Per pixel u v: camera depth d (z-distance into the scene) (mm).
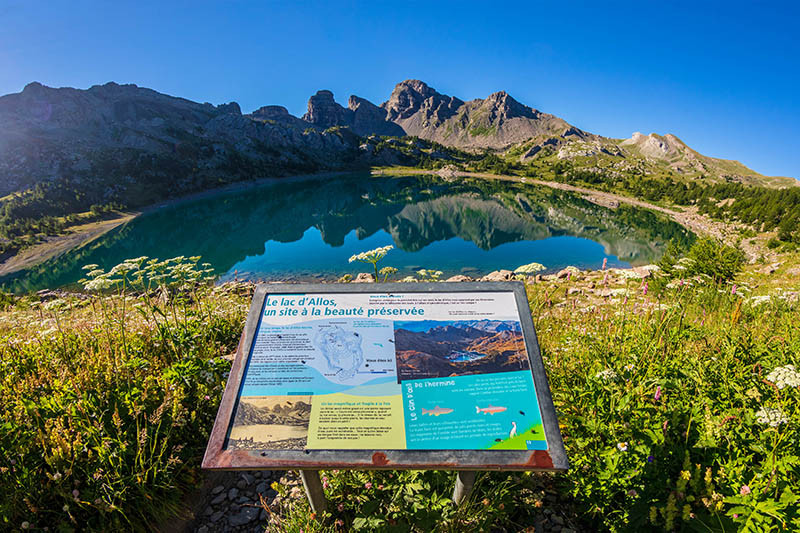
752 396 3367
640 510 2746
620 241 41594
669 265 12383
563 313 8055
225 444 2508
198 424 3928
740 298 7535
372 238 43312
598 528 3000
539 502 3156
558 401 3859
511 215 63188
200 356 5148
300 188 120938
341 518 3129
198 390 4168
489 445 2480
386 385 2717
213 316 6941
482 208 71562
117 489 3111
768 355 4234
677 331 4875
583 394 3705
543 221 57219
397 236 44500
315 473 2779
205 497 3559
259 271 27953
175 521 3291
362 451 2475
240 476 3770
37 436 3211
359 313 3020
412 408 2631
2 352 5324
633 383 3764
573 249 36031
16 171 108812
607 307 7789
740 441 2994
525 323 2941
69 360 4801
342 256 33000
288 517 3213
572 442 3346
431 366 2781
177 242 47250
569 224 54781
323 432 2547
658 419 3201
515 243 39188
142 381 4176
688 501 2701
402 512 2963
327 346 2879
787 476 2664
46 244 54469
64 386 3984
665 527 2619
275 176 148375
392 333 2932
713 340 4938
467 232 47094
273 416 2607
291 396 2682
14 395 3959
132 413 3533
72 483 3086
